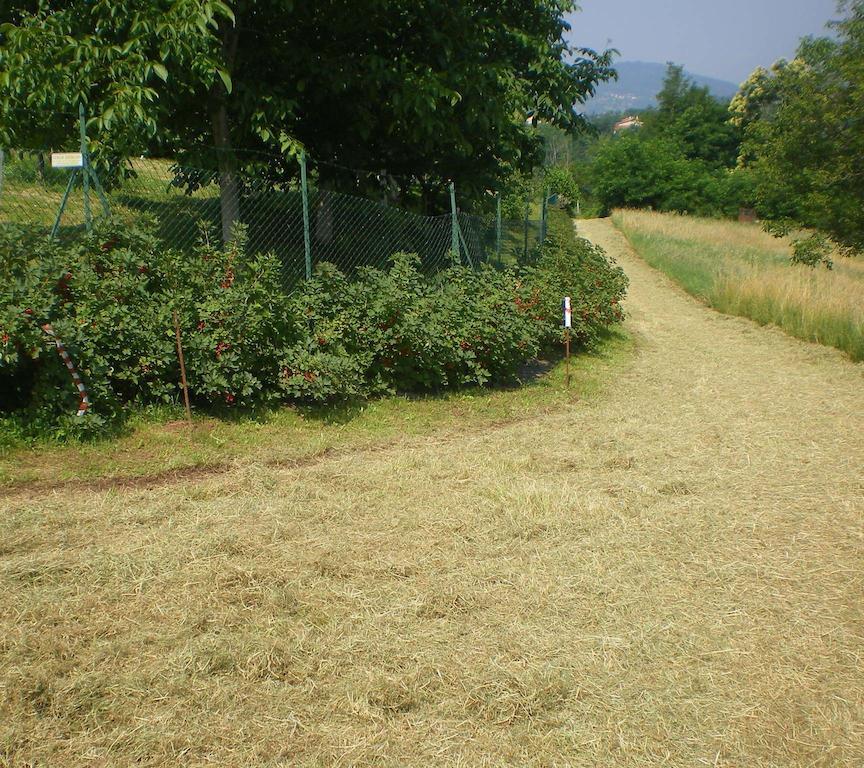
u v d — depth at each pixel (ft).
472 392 24.43
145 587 11.66
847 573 13.69
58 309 17.19
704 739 9.20
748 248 84.38
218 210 27.09
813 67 52.90
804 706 9.90
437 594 12.02
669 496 17.15
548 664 10.41
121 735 8.61
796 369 33.22
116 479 15.57
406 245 31.35
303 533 13.91
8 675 9.37
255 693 9.48
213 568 12.30
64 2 24.52
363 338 21.80
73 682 9.39
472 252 34.58
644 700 9.83
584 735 9.12
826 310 40.75
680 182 132.16
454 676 10.02
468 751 8.75
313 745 8.71
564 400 25.09
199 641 10.38
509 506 15.69
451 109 28.27
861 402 27.17
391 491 16.16
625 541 14.48
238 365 19.07
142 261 19.25
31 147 23.73
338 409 20.92
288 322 20.20
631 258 78.64
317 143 32.07
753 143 59.57
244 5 24.80
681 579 13.14
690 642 11.20
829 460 20.31
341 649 10.46
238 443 17.98
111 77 22.22
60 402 16.87
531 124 39.34
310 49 28.07
